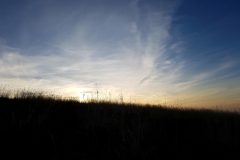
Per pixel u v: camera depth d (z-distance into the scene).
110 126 4.75
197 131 5.57
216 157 3.69
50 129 4.04
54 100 7.02
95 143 3.71
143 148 3.75
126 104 9.39
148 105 10.48
